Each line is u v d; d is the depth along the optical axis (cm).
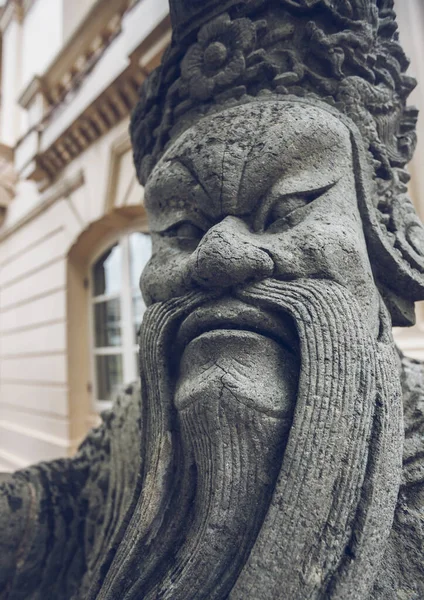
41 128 294
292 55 71
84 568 80
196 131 71
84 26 263
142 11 207
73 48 273
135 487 66
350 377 54
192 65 76
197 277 59
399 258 69
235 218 65
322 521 50
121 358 283
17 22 426
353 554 49
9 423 348
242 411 54
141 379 68
